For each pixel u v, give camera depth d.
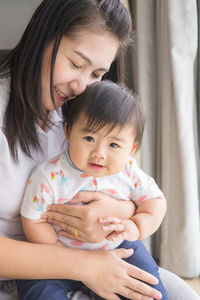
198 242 1.74
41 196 0.86
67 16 0.80
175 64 1.53
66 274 0.80
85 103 0.84
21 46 0.86
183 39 1.51
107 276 0.81
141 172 0.97
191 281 1.75
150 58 1.68
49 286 0.84
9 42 1.83
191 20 1.50
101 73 0.90
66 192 0.88
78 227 0.86
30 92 0.85
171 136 1.65
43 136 0.95
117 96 0.84
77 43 0.82
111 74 1.04
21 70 0.84
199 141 1.75
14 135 0.87
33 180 0.88
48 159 0.98
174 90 1.56
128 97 0.85
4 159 0.86
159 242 1.86
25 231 0.88
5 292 0.93
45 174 0.87
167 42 1.54
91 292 0.91
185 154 1.61
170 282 1.00
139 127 0.87
